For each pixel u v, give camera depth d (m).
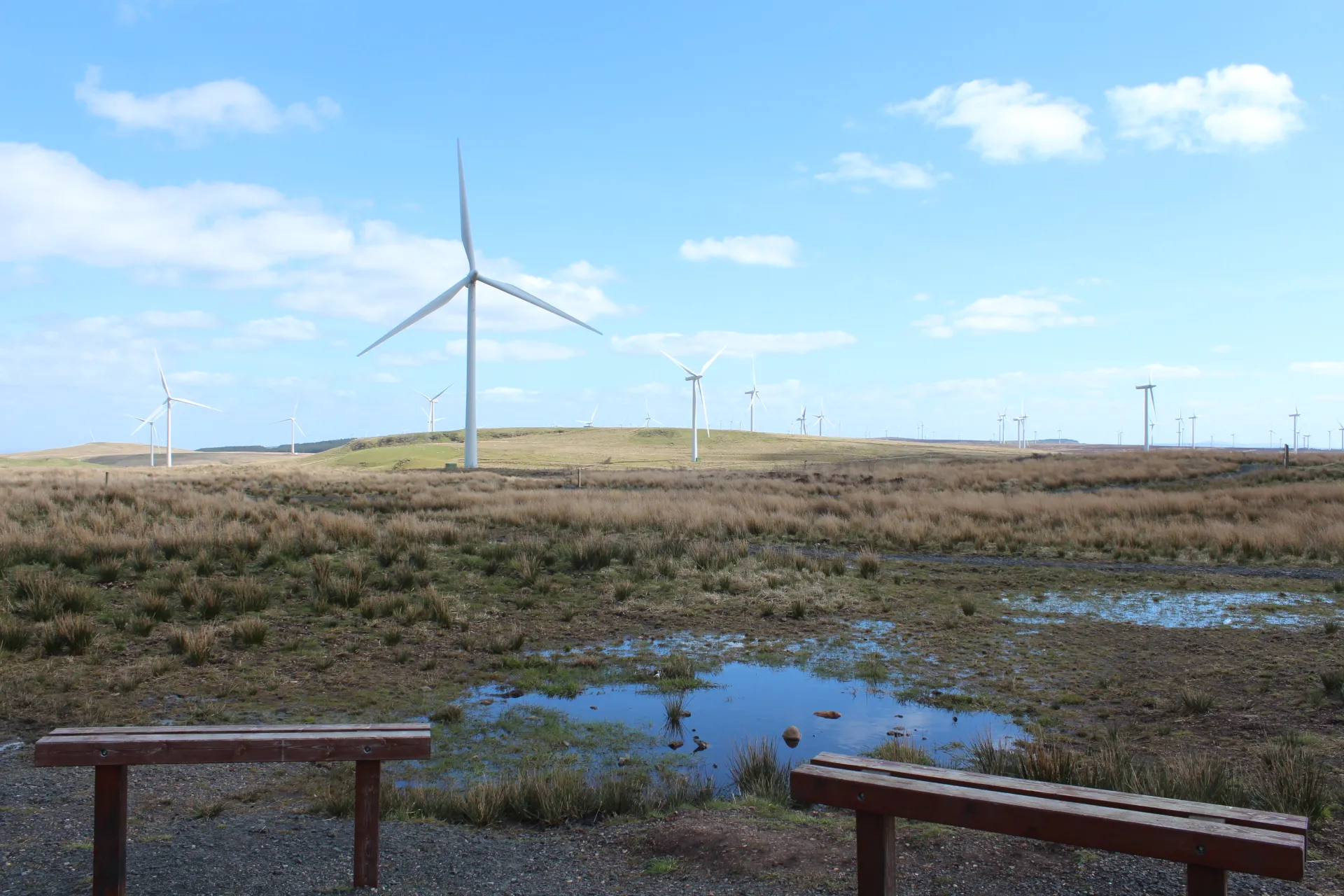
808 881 5.30
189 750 4.93
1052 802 4.11
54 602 13.32
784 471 66.50
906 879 5.26
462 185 70.31
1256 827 3.83
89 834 6.19
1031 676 11.70
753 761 7.98
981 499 33.47
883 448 143.38
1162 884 5.08
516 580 17.48
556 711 10.26
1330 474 43.38
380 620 14.27
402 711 10.16
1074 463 55.03
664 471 68.25
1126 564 21.31
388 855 5.82
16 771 7.84
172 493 29.45
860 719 9.96
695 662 12.59
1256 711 9.70
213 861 5.66
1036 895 4.98
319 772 8.16
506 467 87.50
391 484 45.53
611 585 17.52
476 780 8.02
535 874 5.48
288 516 23.88
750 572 18.92
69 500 26.58
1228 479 44.25
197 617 13.70
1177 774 7.14
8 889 5.14
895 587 18.22
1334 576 19.09
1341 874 5.27
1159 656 12.49
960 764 8.27
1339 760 7.95
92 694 10.27
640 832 6.28
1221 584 18.23
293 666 11.80
